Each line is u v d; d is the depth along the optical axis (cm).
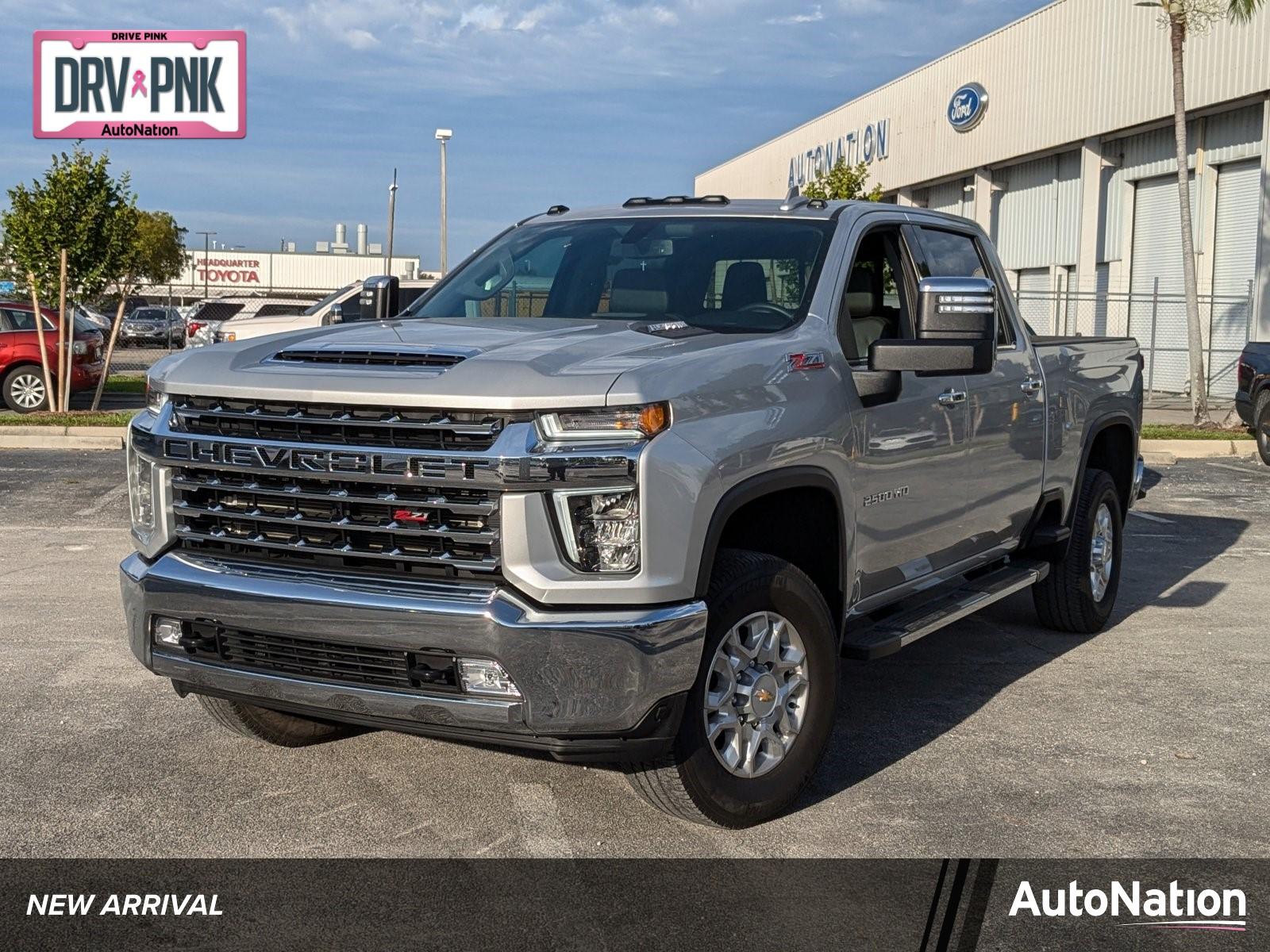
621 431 359
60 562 845
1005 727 527
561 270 519
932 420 504
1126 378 724
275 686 386
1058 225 2870
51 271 1842
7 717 519
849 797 447
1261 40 2123
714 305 477
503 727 358
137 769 464
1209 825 424
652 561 360
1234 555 928
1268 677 606
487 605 352
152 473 409
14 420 1714
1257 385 1477
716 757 397
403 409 367
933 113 3328
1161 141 2505
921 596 533
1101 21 2586
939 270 553
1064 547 654
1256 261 2233
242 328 1830
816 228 500
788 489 429
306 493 376
